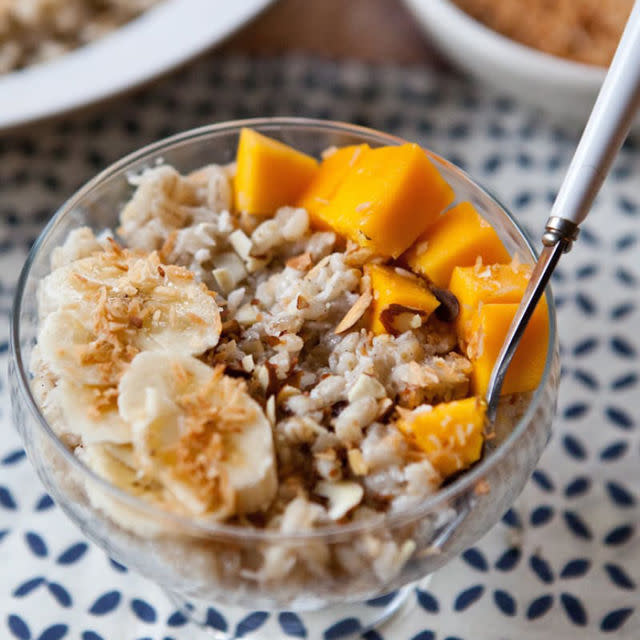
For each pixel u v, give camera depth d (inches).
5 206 18.1
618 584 15.1
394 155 14.3
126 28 18.2
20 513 15.5
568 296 17.5
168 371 13.2
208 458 12.7
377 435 13.1
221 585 12.9
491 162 18.8
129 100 19.2
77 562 15.2
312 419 13.2
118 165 14.8
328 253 14.5
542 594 15.0
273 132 15.3
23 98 17.5
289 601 13.4
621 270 17.8
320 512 12.8
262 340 13.9
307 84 19.6
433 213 14.4
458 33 18.5
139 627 14.8
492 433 13.4
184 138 15.1
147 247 14.6
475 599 15.0
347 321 13.8
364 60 19.9
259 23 20.2
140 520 12.6
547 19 19.5
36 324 14.3
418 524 12.8
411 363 13.5
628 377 16.8
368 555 12.7
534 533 15.5
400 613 14.9
